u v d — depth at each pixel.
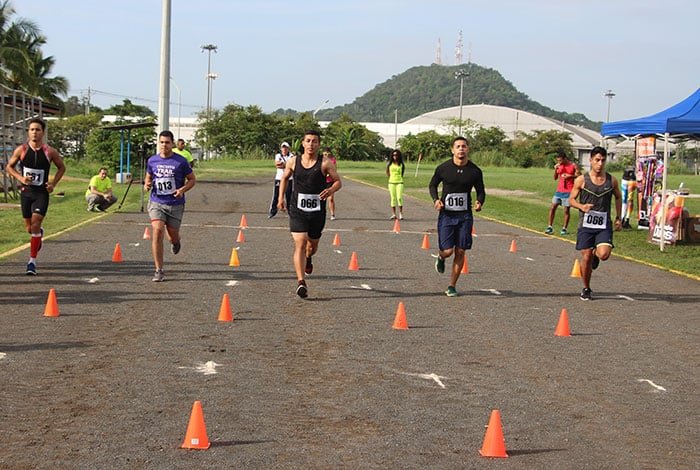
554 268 14.28
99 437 5.64
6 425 5.84
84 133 79.62
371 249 15.84
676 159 80.88
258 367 7.48
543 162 94.62
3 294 10.37
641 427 6.20
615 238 19.64
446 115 140.38
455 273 11.21
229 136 90.88
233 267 13.00
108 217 20.17
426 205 27.45
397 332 9.02
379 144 96.81
